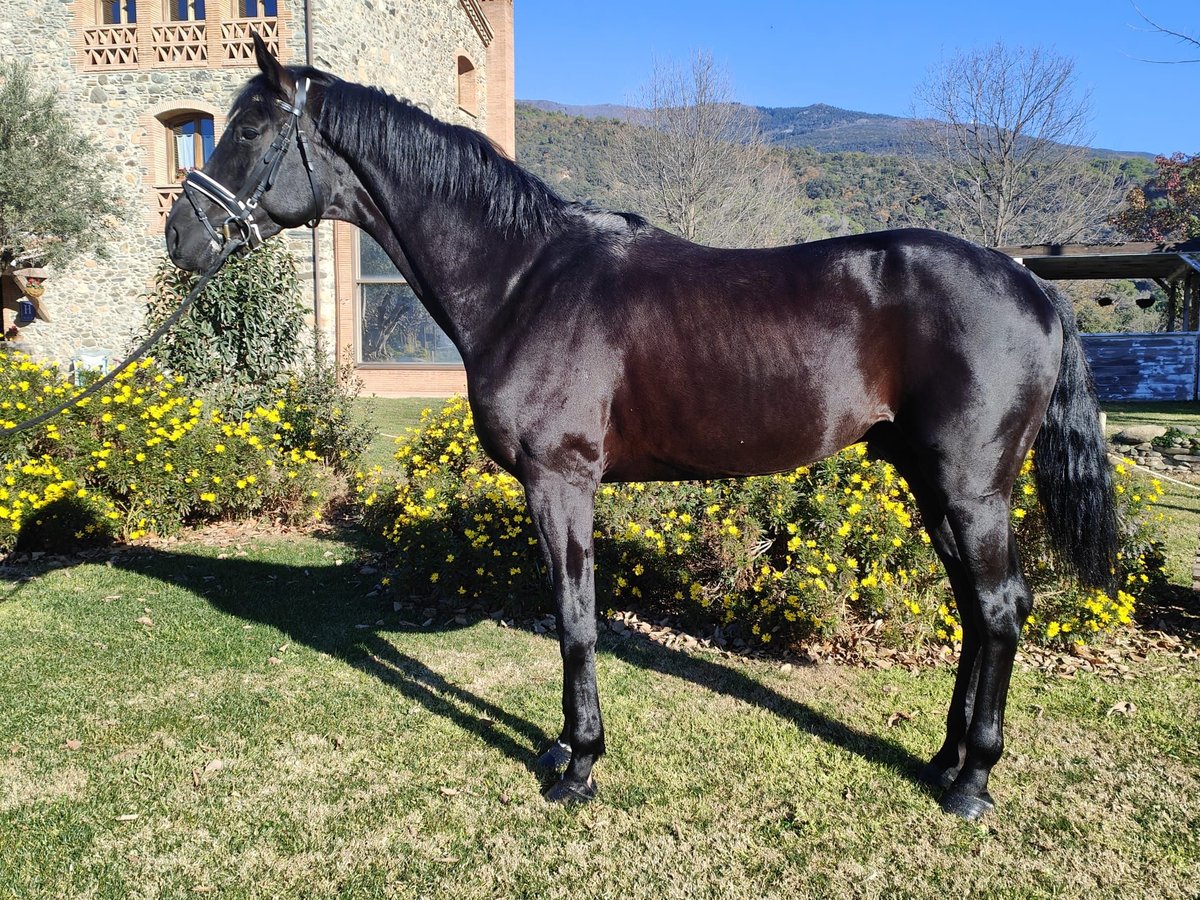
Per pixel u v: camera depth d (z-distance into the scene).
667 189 27.19
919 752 3.09
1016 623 2.57
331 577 5.25
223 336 7.75
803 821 2.65
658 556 4.45
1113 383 17.34
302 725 3.29
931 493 2.84
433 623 4.47
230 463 6.25
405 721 3.34
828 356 2.50
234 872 2.42
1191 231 30.52
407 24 17.20
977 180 24.53
